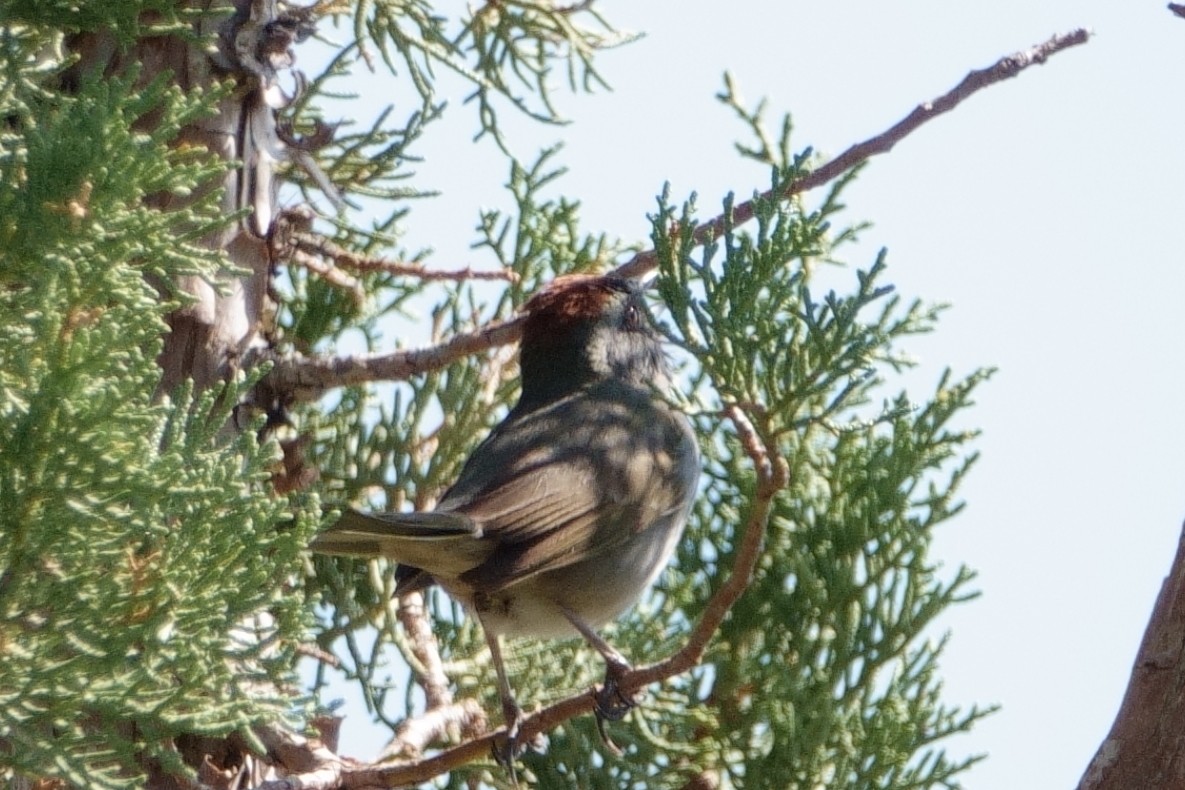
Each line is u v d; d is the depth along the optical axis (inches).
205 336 400.5
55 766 267.6
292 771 377.1
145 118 398.3
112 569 275.6
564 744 459.8
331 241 470.9
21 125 343.6
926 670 458.9
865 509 470.0
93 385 263.3
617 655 411.8
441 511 416.8
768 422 323.0
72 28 329.1
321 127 431.8
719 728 459.2
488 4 470.3
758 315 325.7
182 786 371.9
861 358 320.5
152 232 276.1
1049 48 388.2
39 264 272.2
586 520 436.8
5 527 256.7
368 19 430.0
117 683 272.8
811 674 459.2
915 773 444.5
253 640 366.0
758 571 477.7
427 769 369.4
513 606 436.1
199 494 267.7
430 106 434.0
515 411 490.6
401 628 444.8
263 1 413.1
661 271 332.2
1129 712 326.3
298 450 418.6
